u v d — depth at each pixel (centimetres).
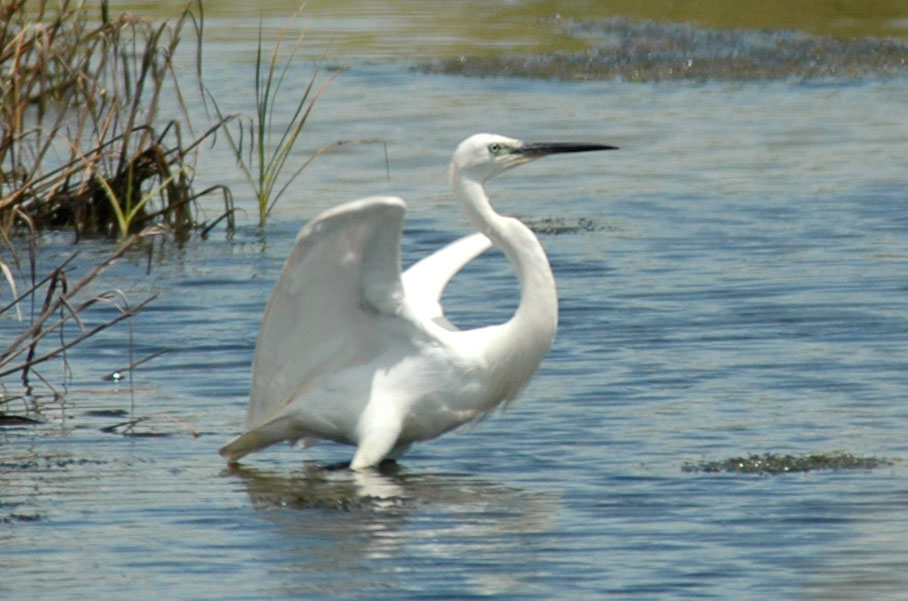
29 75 1752
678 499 952
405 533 902
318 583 823
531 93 2889
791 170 2216
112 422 1145
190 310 1484
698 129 2550
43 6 1645
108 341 1374
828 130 2522
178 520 930
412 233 1839
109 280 1605
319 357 1020
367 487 993
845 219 1895
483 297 1535
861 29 3619
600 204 2031
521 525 912
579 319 1435
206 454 1073
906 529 890
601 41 3506
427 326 1024
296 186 2134
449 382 1031
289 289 974
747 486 972
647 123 2598
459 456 1057
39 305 1496
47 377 1265
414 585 820
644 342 1352
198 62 1777
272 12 3919
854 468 1003
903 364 1261
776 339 1354
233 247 1783
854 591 801
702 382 1221
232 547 882
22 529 913
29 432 1120
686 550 865
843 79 3028
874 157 2297
